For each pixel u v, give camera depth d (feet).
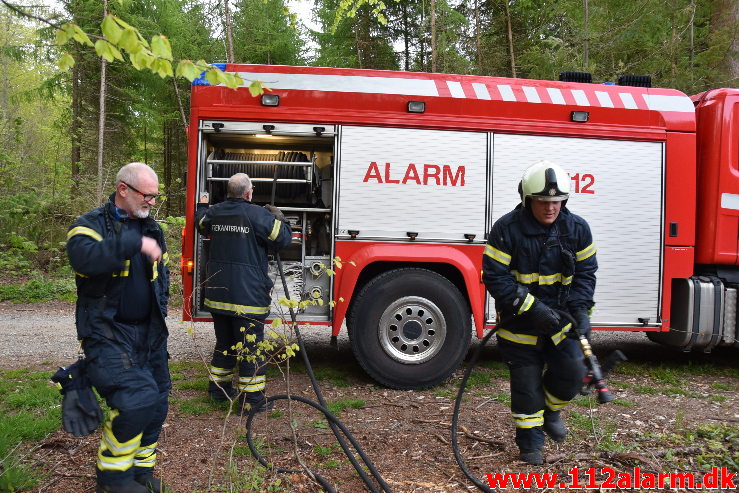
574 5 38.14
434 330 15.40
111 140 51.85
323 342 21.27
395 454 10.89
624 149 16.39
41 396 13.75
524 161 15.92
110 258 7.16
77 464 10.21
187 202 15.06
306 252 16.44
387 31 58.18
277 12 51.96
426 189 15.52
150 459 8.76
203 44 51.03
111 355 7.59
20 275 36.96
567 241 9.96
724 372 18.06
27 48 41.83
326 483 9.35
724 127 16.92
